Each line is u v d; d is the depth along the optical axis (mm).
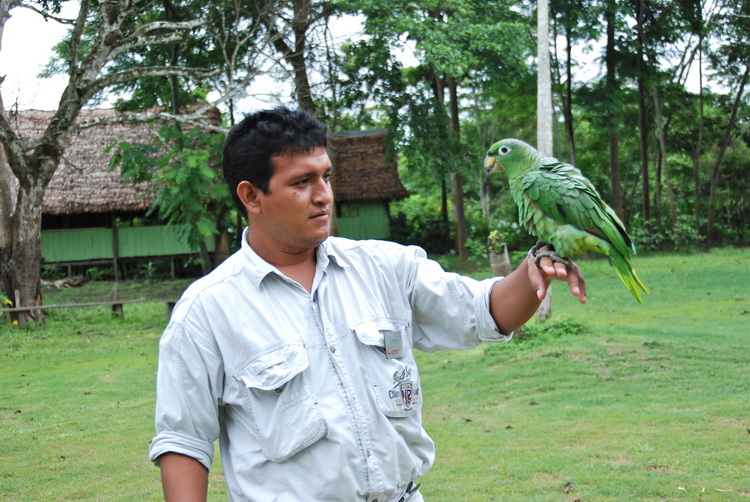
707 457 5461
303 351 2080
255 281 2141
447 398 7785
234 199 2266
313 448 2045
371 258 2295
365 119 20906
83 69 13805
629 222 29578
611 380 7926
